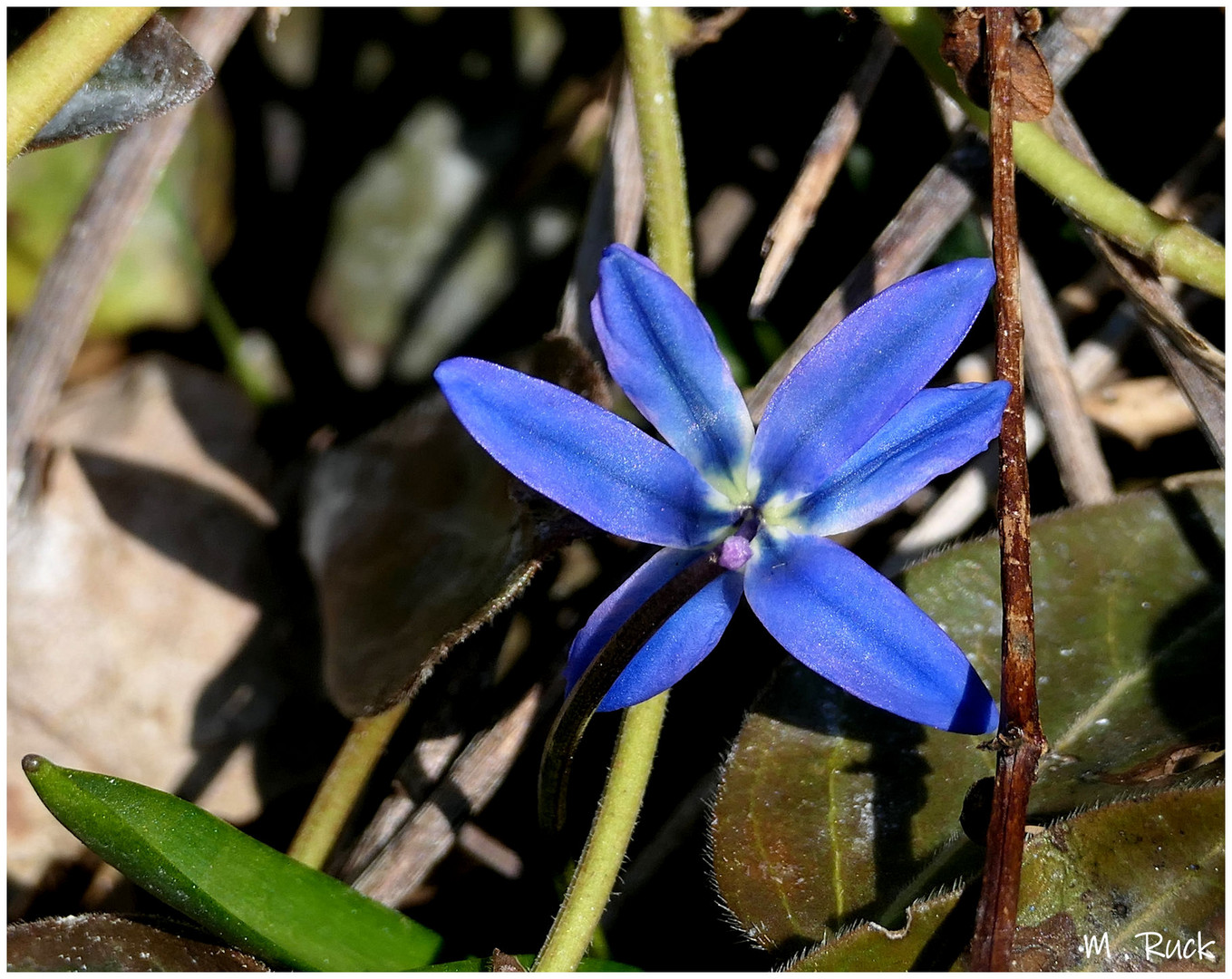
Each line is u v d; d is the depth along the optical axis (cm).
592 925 24
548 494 23
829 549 23
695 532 23
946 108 26
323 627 26
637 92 25
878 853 25
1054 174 25
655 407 23
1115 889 24
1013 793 23
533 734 26
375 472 26
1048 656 25
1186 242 25
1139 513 25
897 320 23
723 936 26
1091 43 26
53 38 24
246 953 24
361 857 26
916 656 23
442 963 25
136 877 24
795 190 26
